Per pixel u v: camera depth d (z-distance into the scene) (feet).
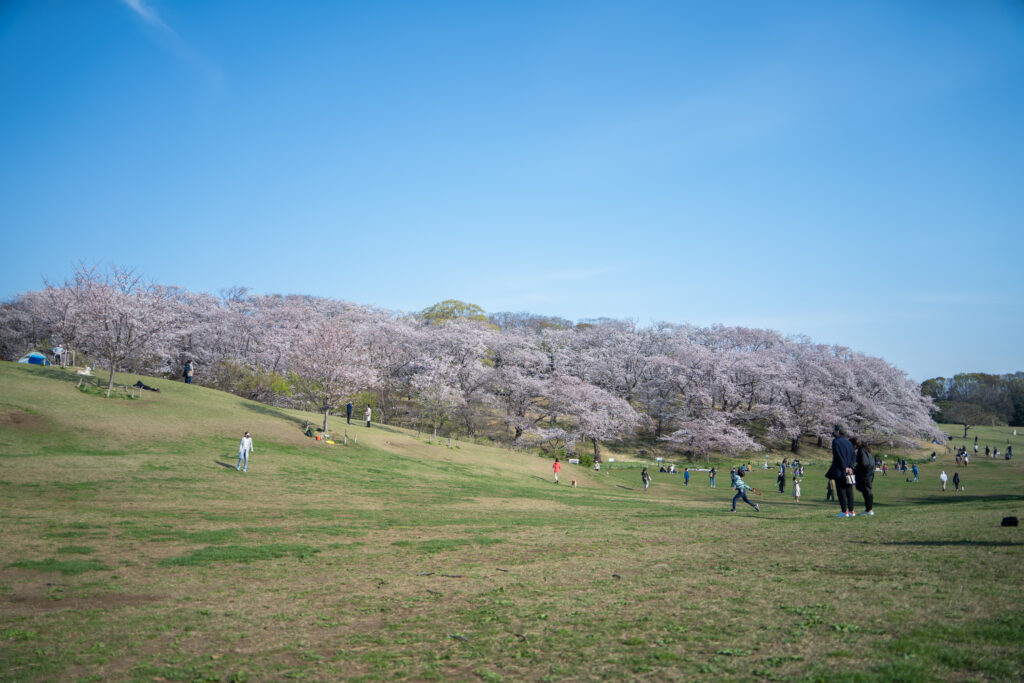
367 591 31.24
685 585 26.76
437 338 269.44
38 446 88.22
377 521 58.08
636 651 19.04
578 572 32.04
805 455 260.83
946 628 17.47
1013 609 18.37
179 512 58.34
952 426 413.39
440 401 205.67
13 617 27.45
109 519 52.34
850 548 31.53
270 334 253.65
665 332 344.90
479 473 129.18
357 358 148.87
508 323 421.59
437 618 25.46
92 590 31.99
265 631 25.07
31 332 228.84
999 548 27.35
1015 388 438.81
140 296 148.15
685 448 251.80
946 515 43.24
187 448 100.63
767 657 17.21
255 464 96.27
